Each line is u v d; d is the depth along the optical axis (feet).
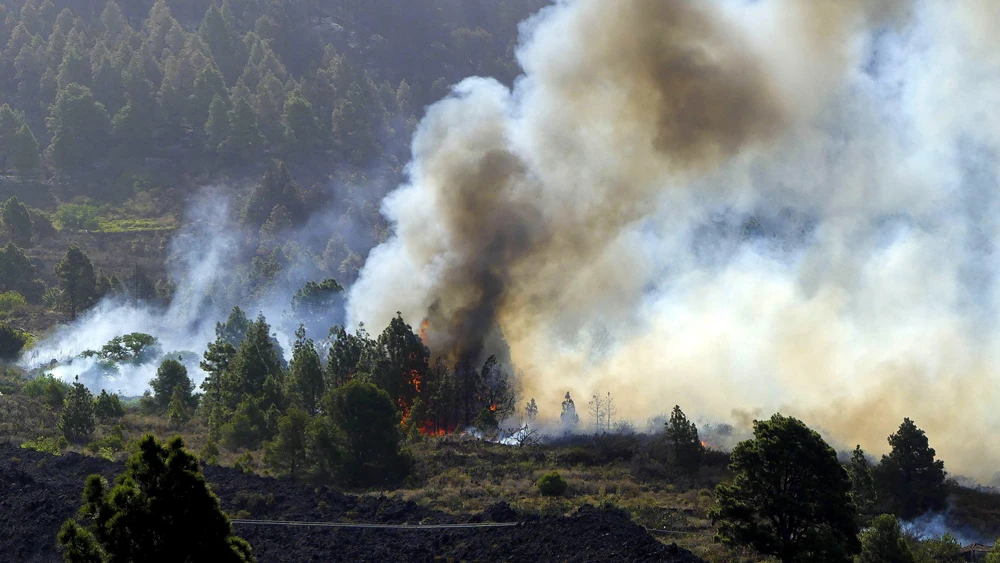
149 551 122.21
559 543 174.09
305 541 181.47
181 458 125.49
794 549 169.78
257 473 240.53
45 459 221.46
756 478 172.45
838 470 172.76
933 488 251.19
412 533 188.75
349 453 240.32
